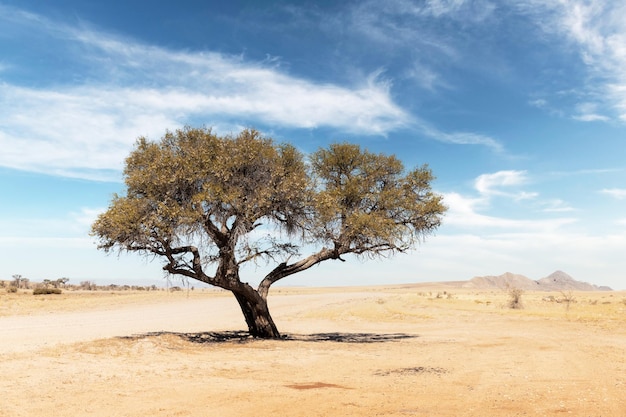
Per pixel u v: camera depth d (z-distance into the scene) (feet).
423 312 146.30
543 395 33.88
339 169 80.18
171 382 38.86
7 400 31.35
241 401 31.96
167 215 63.52
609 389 36.04
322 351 61.67
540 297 271.28
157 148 68.28
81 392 34.45
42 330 82.38
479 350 63.16
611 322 107.24
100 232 63.72
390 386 37.63
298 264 80.43
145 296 236.22
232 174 66.85
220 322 109.60
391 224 72.90
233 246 68.39
